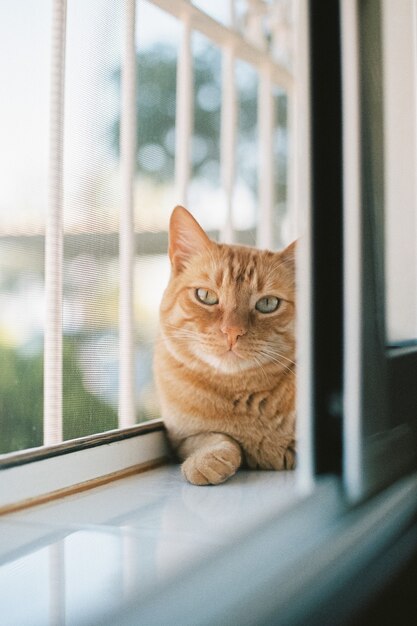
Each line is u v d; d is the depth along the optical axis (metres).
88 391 1.19
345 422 0.99
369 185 1.05
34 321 1.03
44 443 1.07
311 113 1.03
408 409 1.19
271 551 0.76
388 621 0.77
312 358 1.01
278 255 1.40
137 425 1.33
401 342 1.25
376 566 0.78
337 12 1.03
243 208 2.10
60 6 1.11
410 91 1.29
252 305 1.34
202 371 1.31
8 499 0.98
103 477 1.19
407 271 1.26
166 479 1.23
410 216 1.28
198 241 1.38
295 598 0.65
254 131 2.18
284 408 1.31
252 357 1.30
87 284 1.19
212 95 1.91
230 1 1.93
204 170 1.86
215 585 0.67
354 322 1.00
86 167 1.19
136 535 0.88
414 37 1.32
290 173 2.26
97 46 1.23
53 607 0.65
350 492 0.95
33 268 1.03
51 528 0.91
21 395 1.01
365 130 1.04
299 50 1.05
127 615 0.62
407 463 1.12
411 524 0.92
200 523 0.93
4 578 0.73
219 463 1.19
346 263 1.01
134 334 1.38
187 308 1.34
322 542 0.79
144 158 1.46
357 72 1.02
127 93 1.37
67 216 1.13
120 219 1.33
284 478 1.24
